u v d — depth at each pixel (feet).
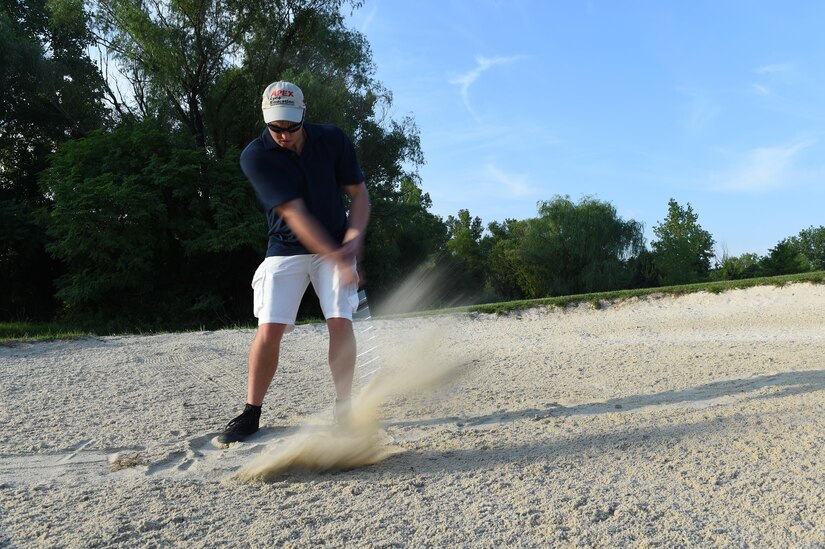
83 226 62.13
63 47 87.35
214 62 77.61
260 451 10.80
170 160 68.18
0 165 85.81
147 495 8.62
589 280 144.56
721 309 37.45
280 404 14.76
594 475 8.92
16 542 7.12
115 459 10.48
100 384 17.93
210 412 14.08
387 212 86.79
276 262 11.41
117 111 84.07
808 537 6.80
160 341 27.96
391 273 88.38
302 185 11.10
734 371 17.02
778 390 13.83
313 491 8.65
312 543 6.97
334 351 11.26
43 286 80.28
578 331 32.24
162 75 73.51
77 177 66.23
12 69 77.46
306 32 79.46
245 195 69.10
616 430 11.21
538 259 150.92
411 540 7.01
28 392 16.87
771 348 22.00
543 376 17.66
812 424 10.85
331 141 11.38
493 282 185.26
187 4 72.90
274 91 10.52
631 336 29.32
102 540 7.08
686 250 157.89
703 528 7.11
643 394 14.53
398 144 90.07
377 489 8.66
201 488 8.90
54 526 7.55
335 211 11.57
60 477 9.71
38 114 82.53
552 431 11.35
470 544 6.89
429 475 9.18
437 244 136.87
